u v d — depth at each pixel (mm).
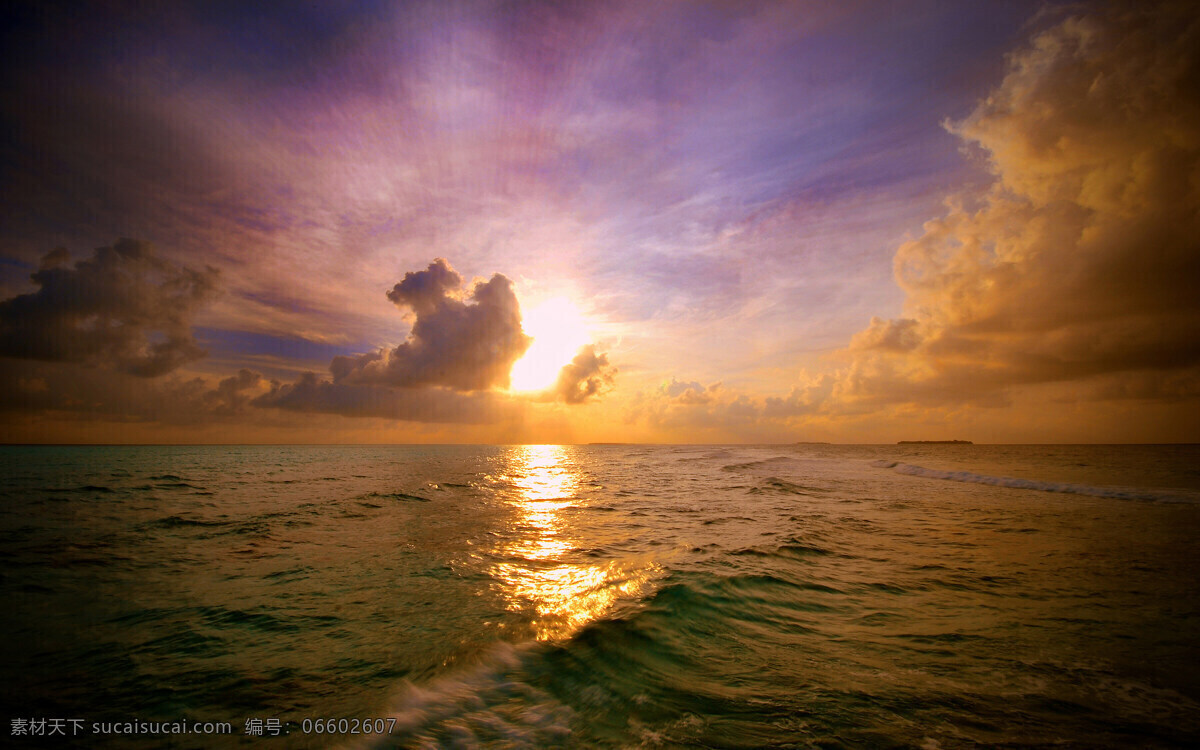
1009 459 52250
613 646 5805
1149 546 11297
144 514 16609
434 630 6500
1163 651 5715
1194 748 3865
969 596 7742
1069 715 4375
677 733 4059
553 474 38406
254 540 12547
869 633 6281
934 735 4043
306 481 29766
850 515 16109
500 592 8219
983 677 5086
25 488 24453
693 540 12250
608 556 10773
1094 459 51375
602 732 4078
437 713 4422
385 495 22562
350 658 5703
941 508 17594
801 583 8359
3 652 5977
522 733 4078
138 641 6273
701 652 5680
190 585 8703
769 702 4566
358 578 9125
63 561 10359
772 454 74625
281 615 7168
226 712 4578
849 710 4438
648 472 39625
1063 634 6234
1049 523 14320
